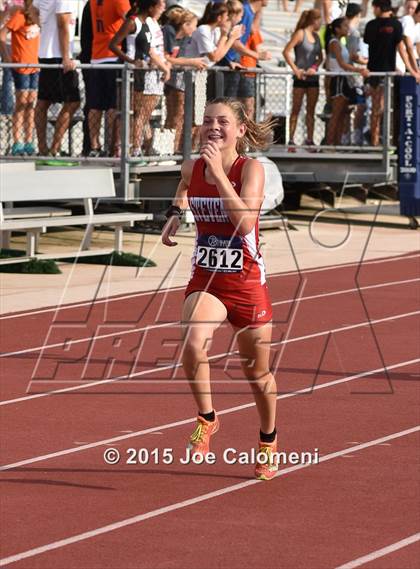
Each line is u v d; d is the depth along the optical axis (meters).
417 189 39.78
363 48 42.31
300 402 17.81
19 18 33.62
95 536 11.87
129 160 33.34
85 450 15.08
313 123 40.00
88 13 33.12
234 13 35.09
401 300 27.25
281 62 50.97
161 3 32.47
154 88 33.22
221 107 13.46
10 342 21.89
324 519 12.50
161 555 11.34
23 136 33.78
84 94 34.88
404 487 13.69
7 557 11.24
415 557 11.38
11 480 13.78
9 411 17.00
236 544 11.67
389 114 39.09
